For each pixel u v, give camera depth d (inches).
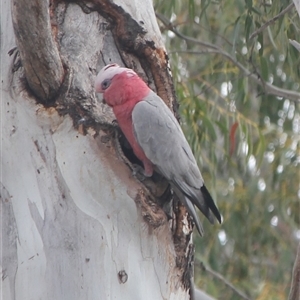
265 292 493.4
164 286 256.5
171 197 267.4
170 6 447.2
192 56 513.7
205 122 446.0
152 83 286.8
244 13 433.4
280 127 516.4
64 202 248.1
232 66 486.6
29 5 228.2
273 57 494.9
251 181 520.7
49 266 243.6
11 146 254.2
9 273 247.0
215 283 513.7
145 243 252.1
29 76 247.9
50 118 253.1
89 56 270.7
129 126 262.2
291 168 509.7
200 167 457.1
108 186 250.2
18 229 249.0
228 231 521.3
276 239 526.3
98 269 243.8
